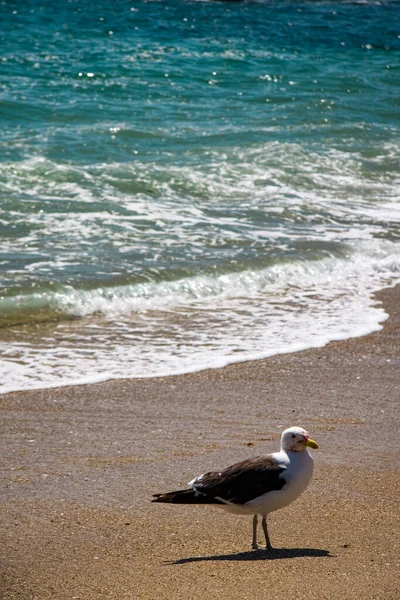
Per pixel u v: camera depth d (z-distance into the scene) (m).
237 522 7.38
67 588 6.04
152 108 26.47
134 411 10.12
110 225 16.97
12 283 13.80
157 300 13.95
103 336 12.54
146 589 5.96
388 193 20.25
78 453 8.89
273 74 32.22
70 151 21.61
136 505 7.69
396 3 56.41
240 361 11.84
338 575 6.15
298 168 21.45
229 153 22.25
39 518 7.36
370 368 11.77
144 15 42.53
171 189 19.41
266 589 5.89
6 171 19.62
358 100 29.53
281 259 15.70
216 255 15.70
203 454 8.91
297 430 6.62
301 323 13.38
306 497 7.80
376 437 9.43
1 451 8.88
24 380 10.91
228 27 41.50
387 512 7.50
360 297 14.66
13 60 31.12
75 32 37.06
